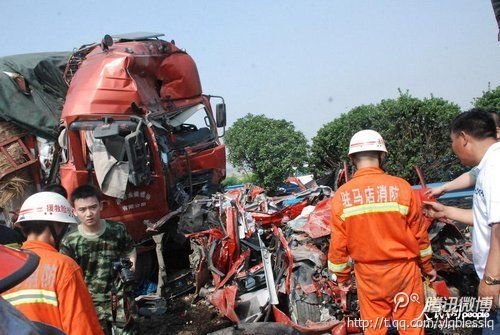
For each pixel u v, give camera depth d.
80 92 6.44
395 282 3.29
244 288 4.75
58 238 2.93
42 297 2.48
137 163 5.81
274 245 5.07
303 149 12.19
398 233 3.27
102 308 3.94
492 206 2.79
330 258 3.53
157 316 5.54
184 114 7.91
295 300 4.32
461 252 4.38
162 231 6.33
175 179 7.06
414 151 9.44
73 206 3.90
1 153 7.21
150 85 7.30
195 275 5.04
